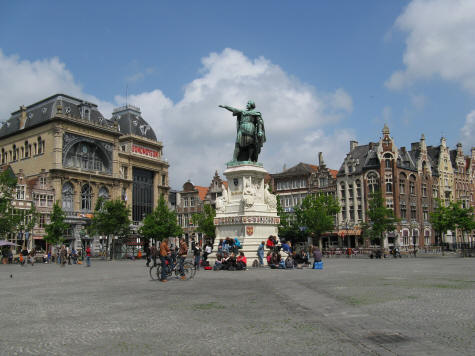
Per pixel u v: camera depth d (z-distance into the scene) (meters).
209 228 69.50
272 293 13.04
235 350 6.70
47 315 9.90
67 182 67.88
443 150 80.00
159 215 64.88
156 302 11.59
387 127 69.25
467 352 6.44
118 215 59.38
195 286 15.38
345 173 71.50
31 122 71.06
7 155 73.75
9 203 50.75
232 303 11.18
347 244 70.44
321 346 6.86
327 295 12.46
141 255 64.69
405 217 69.25
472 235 82.00
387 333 7.67
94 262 48.91
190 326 8.45
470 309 9.97
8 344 7.21
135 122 84.44
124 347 6.96
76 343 7.25
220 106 26.38
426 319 8.84
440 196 77.38
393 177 68.19
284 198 78.12
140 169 83.19
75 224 67.44
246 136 25.84
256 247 24.58
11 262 50.56
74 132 68.88
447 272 22.00
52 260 57.34
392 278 18.08
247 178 25.47
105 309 10.59
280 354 6.46
